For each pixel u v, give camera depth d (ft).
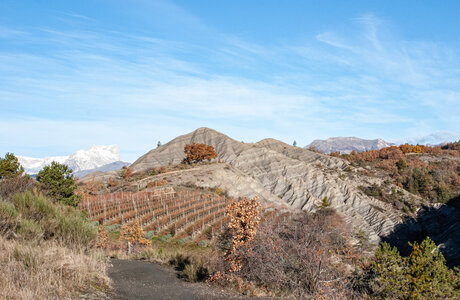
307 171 382.01
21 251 27.25
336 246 49.08
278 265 36.42
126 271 40.11
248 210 41.47
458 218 260.62
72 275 26.37
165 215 172.65
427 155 512.22
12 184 86.99
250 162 425.69
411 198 323.57
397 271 36.78
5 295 19.62
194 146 406.21
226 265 40.16
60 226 42.42
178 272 44.37
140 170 493.36
